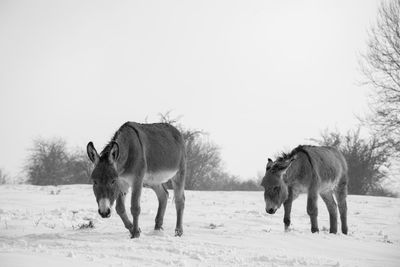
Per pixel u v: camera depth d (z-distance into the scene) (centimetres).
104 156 859
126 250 752
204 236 948
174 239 880
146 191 2395
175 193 1059
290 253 792
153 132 1028
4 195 1966
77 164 4431
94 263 622
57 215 1323
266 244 866
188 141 3947
